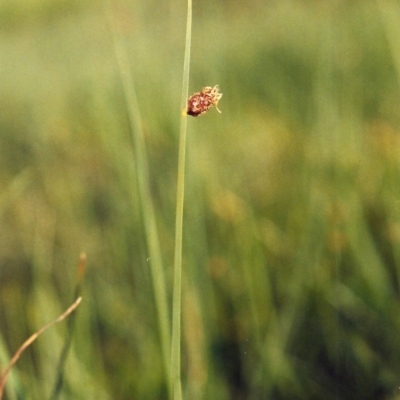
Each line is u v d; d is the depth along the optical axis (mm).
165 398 736
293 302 762
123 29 797
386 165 965
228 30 2082
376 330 756
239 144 1167
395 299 777
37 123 1722
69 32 2691
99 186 1146
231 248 874
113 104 1150
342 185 895
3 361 616
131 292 885
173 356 569
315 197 882
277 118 1281
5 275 979
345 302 770
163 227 957
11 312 859
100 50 2021
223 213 906
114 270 923
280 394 740
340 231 848
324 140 967
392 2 931
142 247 821
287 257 875
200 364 728
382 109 1153
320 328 778
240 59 1669
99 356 769
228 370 764
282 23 1909
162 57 1390
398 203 885
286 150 1136
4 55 3221
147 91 1253
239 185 1038
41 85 2328
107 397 737
